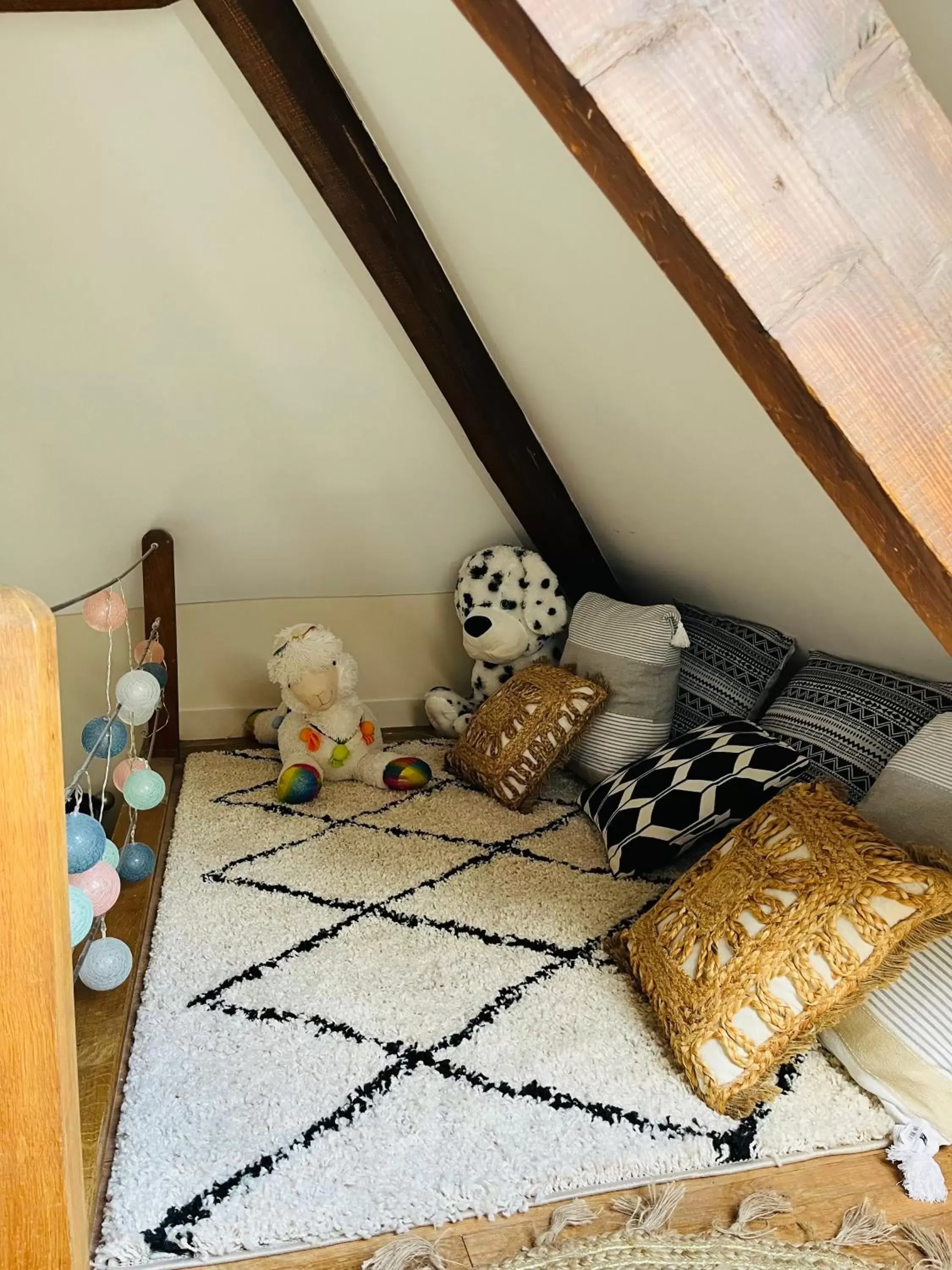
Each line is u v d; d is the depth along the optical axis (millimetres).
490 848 2246
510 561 2816
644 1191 1285
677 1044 1464
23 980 714
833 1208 1268
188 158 1792
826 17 599
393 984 1691
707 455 1812
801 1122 1381
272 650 3041
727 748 2135
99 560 2674
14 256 1908
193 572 2834
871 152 618
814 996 1378
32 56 1598
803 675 2285
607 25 573
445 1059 1495
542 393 2227
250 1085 1438
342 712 2699
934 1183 1295
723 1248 1188
